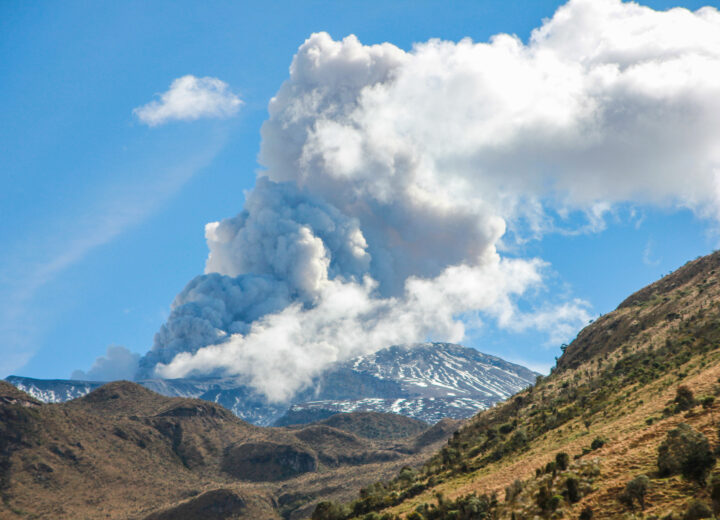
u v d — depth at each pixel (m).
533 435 115.75
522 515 64.62
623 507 56.38
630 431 80.44
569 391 134.88
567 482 63.62
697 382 85.94
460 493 93.94
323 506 115.88
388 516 94.25
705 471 55.50
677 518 50.12
